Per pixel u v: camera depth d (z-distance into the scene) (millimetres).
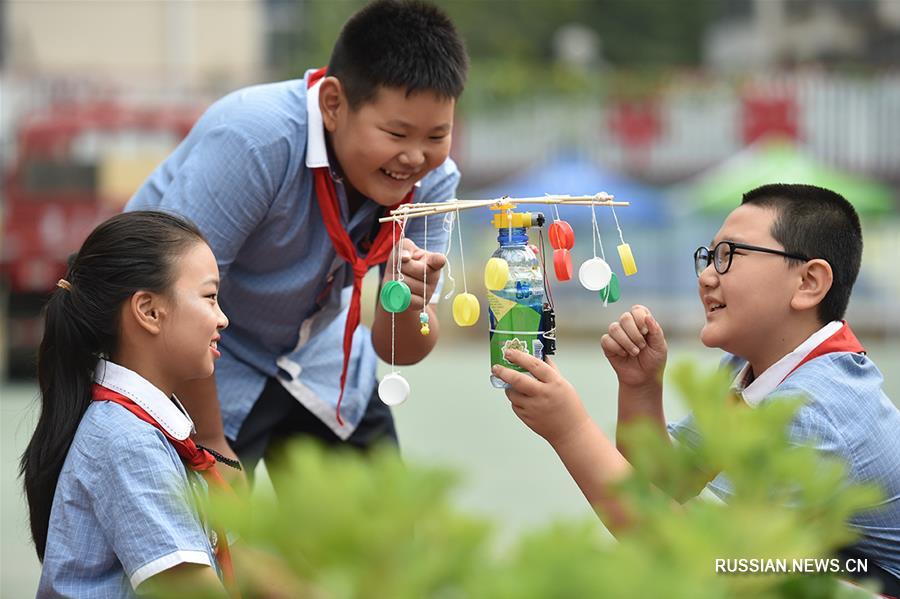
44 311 2305
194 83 15305
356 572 916
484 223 15641
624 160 16078
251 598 1308
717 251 2529
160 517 2096
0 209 11070
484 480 6273
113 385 2262
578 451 2207
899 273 15430
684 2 28250
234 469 2863
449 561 923
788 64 25625
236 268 2992
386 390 2465
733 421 1076
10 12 18844
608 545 976
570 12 27484
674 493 1114
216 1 19406
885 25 25203
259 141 2775
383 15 2652
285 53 23516
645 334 2496
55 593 2154
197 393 2795
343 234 2928
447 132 2723
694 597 913
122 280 2250
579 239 15680
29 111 11930
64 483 2195
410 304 2582
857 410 2312
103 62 19109
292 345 3166
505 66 16219
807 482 1047
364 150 2691
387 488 931
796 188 2529
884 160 16078
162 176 2994
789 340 2486
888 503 2277
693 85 16109
